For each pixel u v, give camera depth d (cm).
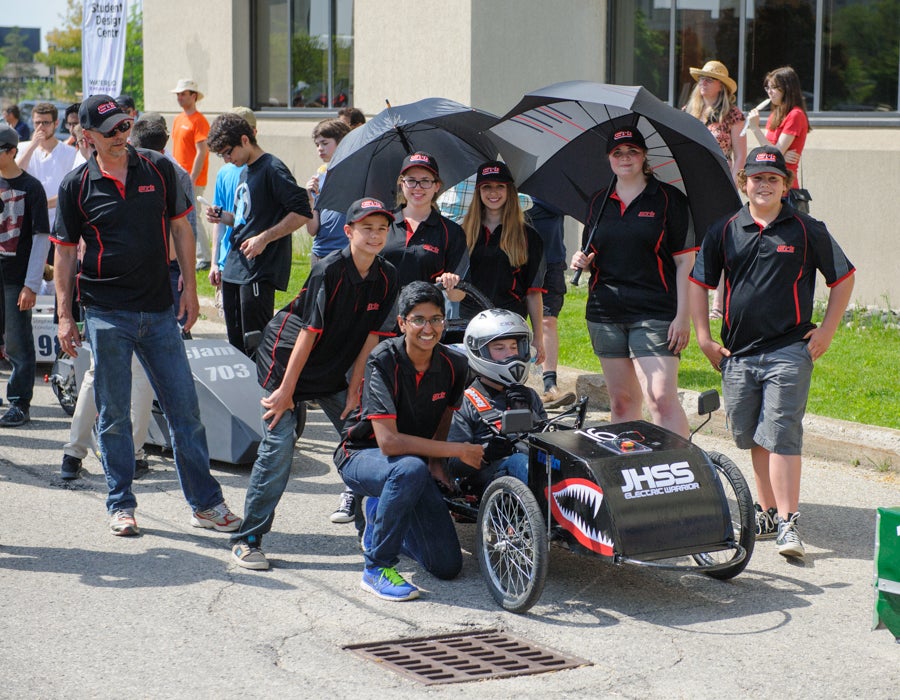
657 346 634
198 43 1733
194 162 1448
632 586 553
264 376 571
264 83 1694
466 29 1309
